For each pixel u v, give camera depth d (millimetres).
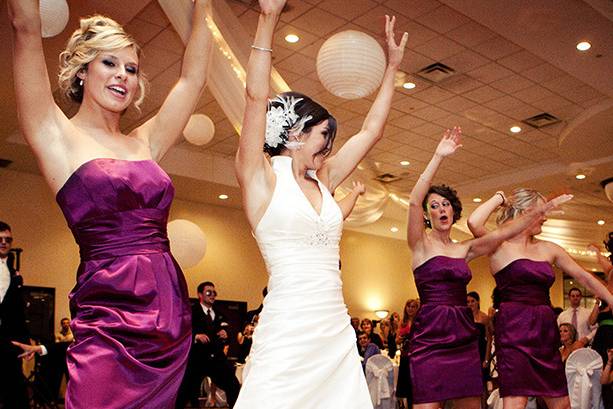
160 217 2027
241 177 2238
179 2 3496
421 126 11570
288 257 2225
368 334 9758
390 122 11406
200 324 6414
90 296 1901
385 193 12117
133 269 1919
